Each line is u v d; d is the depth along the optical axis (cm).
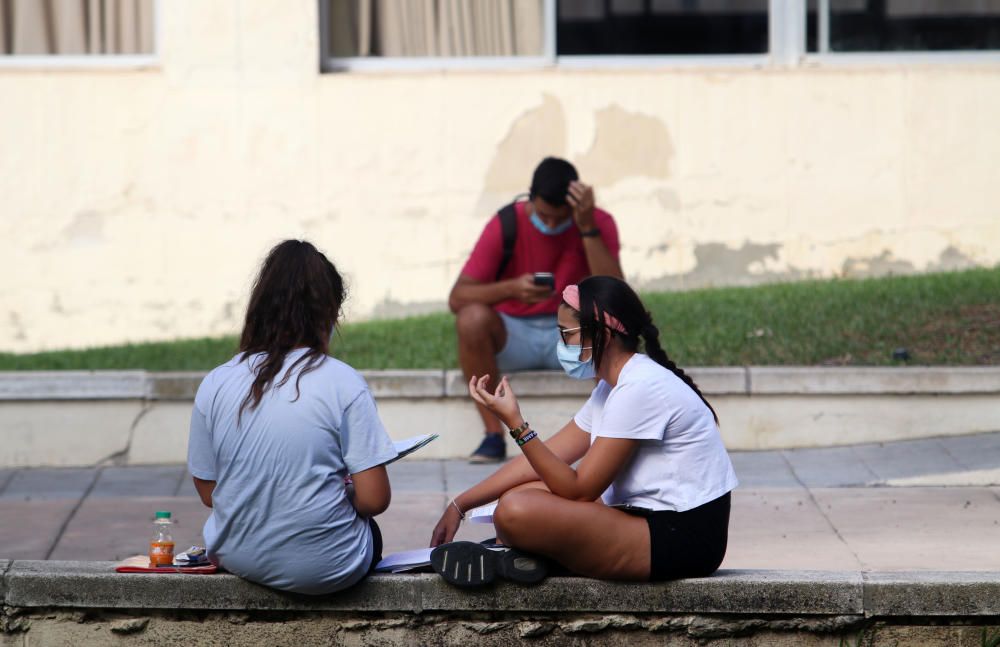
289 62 1617
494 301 1116
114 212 1614
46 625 715
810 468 1091
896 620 709
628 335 701
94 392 1138
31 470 1133
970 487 1041
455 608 707
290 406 664
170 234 1620
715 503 698
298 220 1634
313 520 668
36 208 1605
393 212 1639
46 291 1612
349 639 713
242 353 688
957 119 1652
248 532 673
